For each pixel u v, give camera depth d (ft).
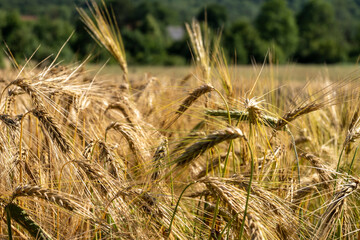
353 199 9.85
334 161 12.16
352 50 301.22
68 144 8.60
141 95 15.37
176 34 315.58
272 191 9.68
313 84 16.11
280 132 10.55
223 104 11.57
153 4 317.63
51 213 9.04
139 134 10.41
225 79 12.09
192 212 9.20
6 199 8.07
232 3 503.61
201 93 9.57
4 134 9.59
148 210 7.84
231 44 212.23
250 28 260.42
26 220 7.66
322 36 329.52
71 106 10.61
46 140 10.05
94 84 12.43
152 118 12.84
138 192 7.80
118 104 12.52
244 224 6.89
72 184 8.77
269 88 13.80
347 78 9.77
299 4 498.69
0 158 8.94
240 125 10.62
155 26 247.70
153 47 225.76
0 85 12.96
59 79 10.63
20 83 9.41
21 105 13.23
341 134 14.15
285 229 7.77
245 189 7.64
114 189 7.91
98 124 11.88
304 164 12.80
